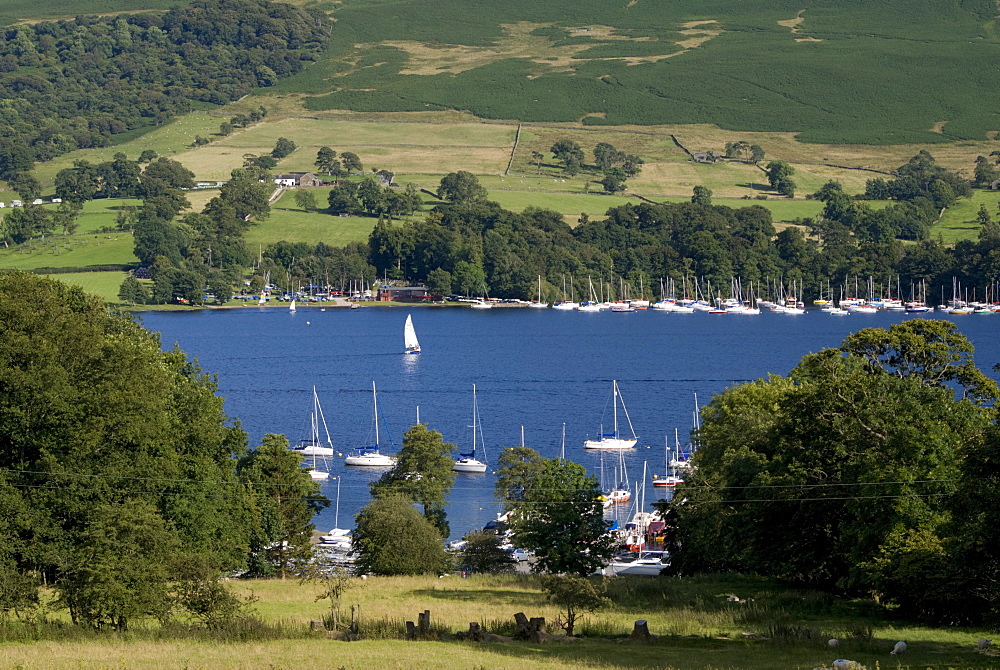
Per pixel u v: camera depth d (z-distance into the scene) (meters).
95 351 92.69
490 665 60.91
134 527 71.50
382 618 76.56
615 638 72.06
